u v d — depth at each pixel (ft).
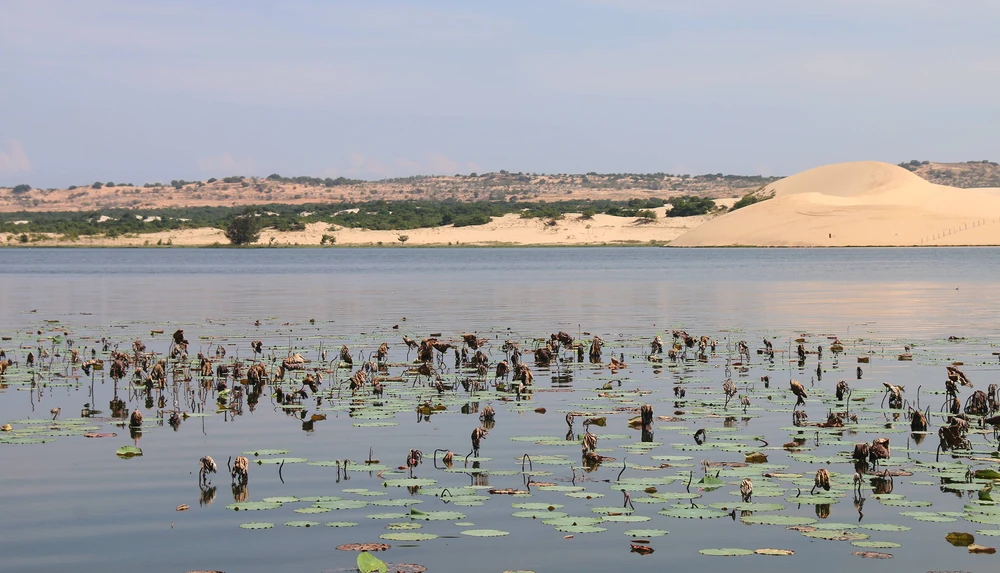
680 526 51.08
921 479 59.57
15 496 56.34
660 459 64.23
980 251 625.00
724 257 541.75
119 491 57.36
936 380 97.81
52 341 132.57
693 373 104.01
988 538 49.32
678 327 154.40
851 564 45.85
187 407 84.69
